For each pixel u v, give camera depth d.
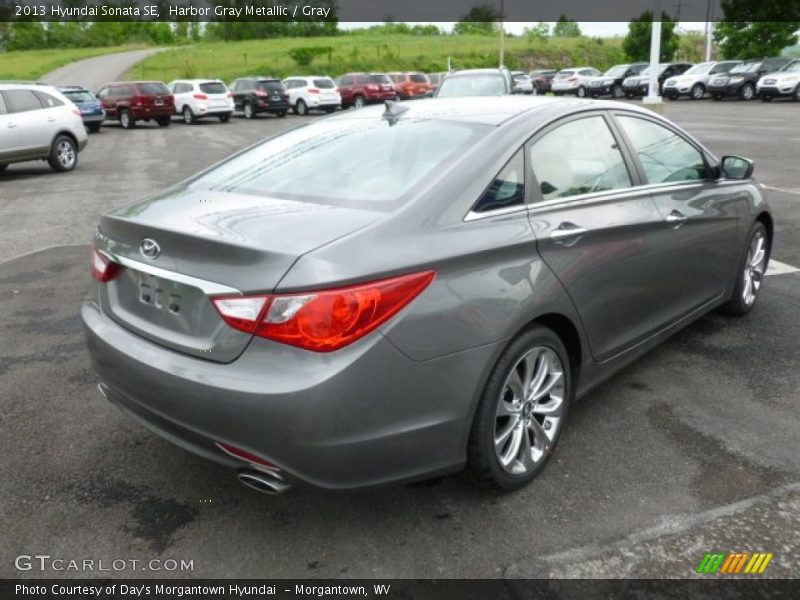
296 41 89.25
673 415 3.61
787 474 3.06
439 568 2.53
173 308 2.62
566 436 3.42
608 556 2.57
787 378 4.02
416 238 2.53
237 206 2.82
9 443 3.44
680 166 4.09
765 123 20.23
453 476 3.09
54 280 6.25
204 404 2.43
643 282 3.57
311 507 2.90
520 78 40.69
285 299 2.28
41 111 13.52
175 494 3.01
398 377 2.41
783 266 6.20
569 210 3.12
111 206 10.03
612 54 86.12
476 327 2.58
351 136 3.37
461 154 2.92
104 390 3.01
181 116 33.91
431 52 75.31
